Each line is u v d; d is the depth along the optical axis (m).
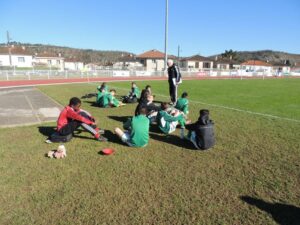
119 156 6.11
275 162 5.87
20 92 19.09
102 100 12.30
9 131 8.06
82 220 3.80
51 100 14.69
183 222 3.78
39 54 88.25
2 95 17.19
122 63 88.56
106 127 8.66
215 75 53.19
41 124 8.95
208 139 6.47
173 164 5.71
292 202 4.30
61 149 6.06
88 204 4.18
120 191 4.57
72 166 5.55
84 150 6.47
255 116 10.63
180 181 4.94
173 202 4.25
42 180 4.94
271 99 16.44
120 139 7.15
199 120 6.55
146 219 3.83
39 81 32.09
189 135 6.80
